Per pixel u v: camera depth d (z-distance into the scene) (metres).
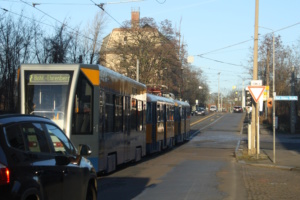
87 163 7.45
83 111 11.93
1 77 23.78
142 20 50.34
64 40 30.23
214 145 31.91
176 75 52.19
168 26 50.84
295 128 46.53
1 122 5.23
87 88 12.05
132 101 17.05
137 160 17.97
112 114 13.94
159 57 49.97
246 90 22.28
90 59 33.75
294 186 12.52
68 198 6.34
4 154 4.93
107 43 52.22
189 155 23.41
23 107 11.62
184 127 35.00
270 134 43.62
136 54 49.53
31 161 5.42
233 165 18.47
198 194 10.88
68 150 6.89
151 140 21.50
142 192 11.09
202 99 103.38
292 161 19.86
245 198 10.38
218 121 67.88
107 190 11.34
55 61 28.67
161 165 17.97
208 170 16.34
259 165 18.31
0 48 23.97
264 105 56.78
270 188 12.08
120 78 15.13
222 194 10.91
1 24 24.08
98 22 35.16
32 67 11.89
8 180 4.79
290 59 50.22
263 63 50.72
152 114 22.17
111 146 13.76
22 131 5.55
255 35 22.09
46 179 5.63
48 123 6.50
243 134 44.88
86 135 11.89
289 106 49.28
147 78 49.03
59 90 11.70
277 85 49.94
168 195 10.68
